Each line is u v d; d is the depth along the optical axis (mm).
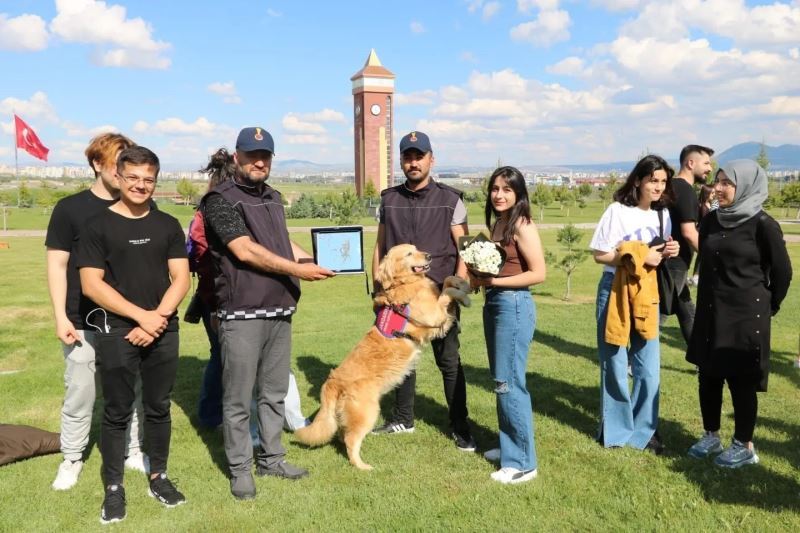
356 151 79250
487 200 3934
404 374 4461
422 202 4570
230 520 3387
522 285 3697
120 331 3357
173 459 4281
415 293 4395
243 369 3672
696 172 5695
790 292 11766
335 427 4230
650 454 4176
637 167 4215
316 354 7402
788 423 4684
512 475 3830
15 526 3332
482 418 5051
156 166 3377
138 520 3406
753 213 3797
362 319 10367
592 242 4316
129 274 3365
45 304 12117
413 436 4703
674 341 7711
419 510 3453
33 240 29391
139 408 4176
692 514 3342
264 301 3691
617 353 4207
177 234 3594
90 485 3848
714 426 4160
